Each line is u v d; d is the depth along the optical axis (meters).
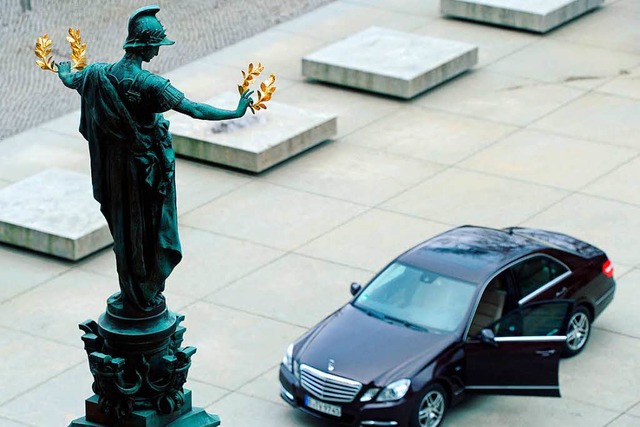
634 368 17.67
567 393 17.08
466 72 28.27
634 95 27.03
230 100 25.36
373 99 26.91
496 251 17.39
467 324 16.22
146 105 7.58
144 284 7.85
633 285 19.80
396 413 15.54
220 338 18.42
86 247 20.58
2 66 28.20
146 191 7.70
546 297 17.17
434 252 17.48
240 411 16.67
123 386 7.93
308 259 20.69
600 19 31.25
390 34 28.92
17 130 25.41
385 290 17.08
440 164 24.05
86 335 8.08
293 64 28.67
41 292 19.73
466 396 16.81
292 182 23.34
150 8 7.64
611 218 21.98
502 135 25.27
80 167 24.00
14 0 31.66
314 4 32.38
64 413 16.75
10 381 17.44
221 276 20.14
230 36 30.25
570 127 25.59
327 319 16.89
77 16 31.09
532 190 23.02
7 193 21.81
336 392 15.72
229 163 23.66
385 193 22.94
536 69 28.39
